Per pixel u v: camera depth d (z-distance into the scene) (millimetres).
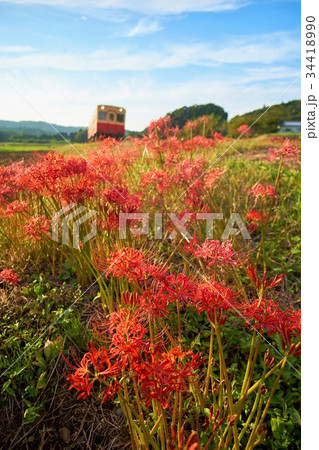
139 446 1572
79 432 1977
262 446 1882
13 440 1952
